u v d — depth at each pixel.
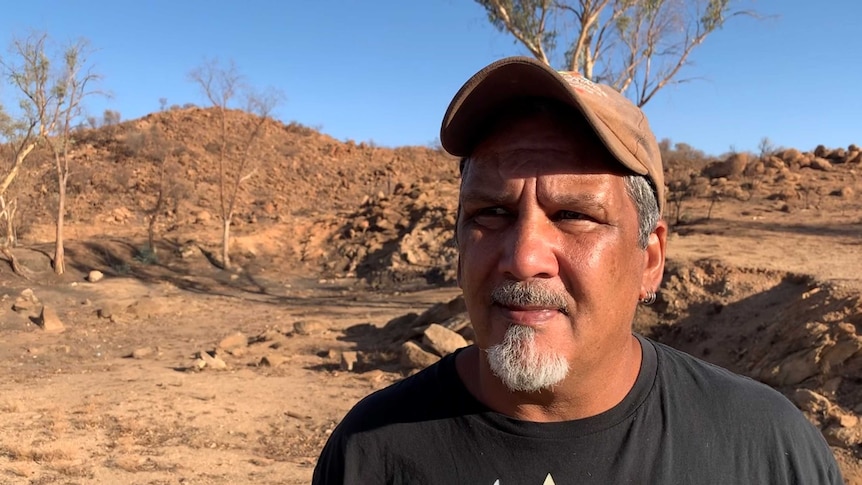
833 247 16.84
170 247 34.88
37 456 7.41
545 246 1.30
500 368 1.31
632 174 1.36
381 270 30.39
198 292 28.30
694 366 1.52
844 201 27.19
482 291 1.37
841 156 36.69
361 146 67.38
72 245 32.50
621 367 1.40
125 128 58.22
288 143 64.62
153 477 6.89
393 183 56.75
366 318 21.27
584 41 21.69
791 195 28.45
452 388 1.46
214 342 18.06
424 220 33.09
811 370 8.38
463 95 1.31
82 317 22.22
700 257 14.41
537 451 1.33
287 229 37.97
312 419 9.66
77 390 11.53
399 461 1.42
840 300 9.49
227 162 56.72
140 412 9.81
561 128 1.33
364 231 35.72
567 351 1.31
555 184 1.31
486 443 1.37
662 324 12.54
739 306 12.07
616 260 1.33
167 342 18.31
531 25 20.80
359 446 1.46
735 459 1.35
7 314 21.73
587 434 1.33
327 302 25.97
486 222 1.38
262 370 13.38
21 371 14.02
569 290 1.31
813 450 1.43
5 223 33.53
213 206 46.62
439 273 28.56
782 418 1.42
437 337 12.73
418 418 1.44
